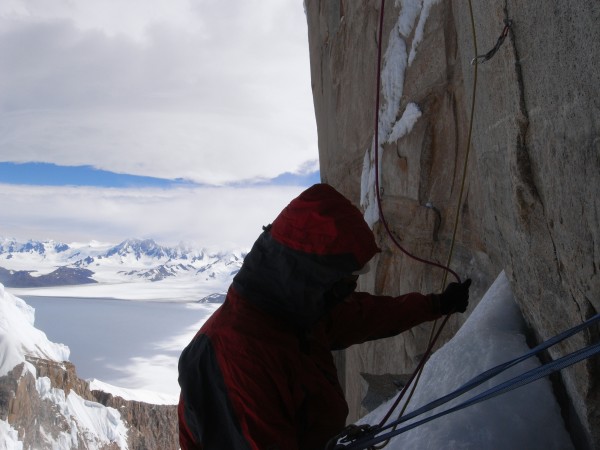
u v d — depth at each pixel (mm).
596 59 1486
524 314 2762
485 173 3074
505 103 2398
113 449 93062
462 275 4660
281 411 1749
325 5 9156
